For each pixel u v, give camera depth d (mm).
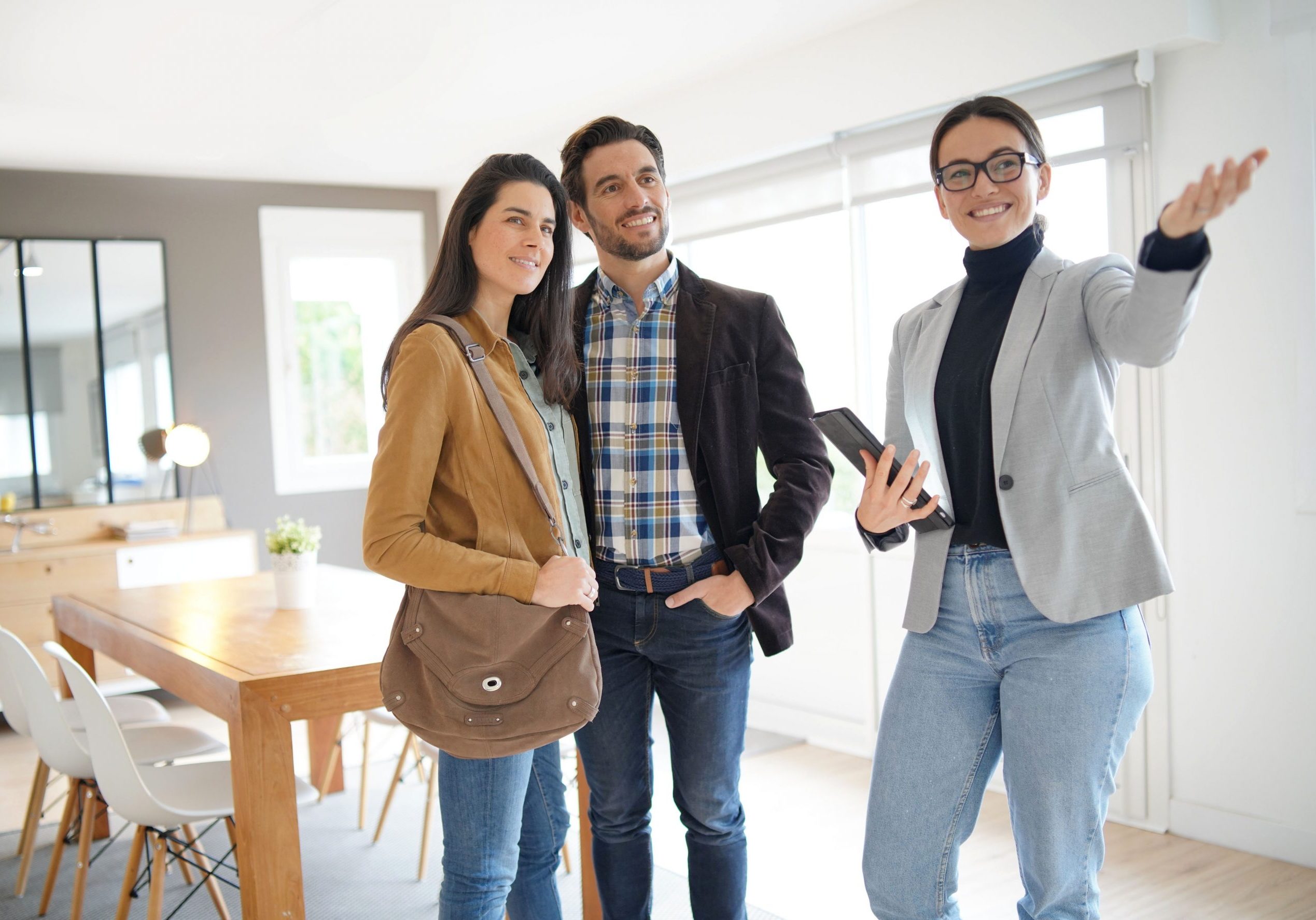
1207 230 3051
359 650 2475
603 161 1898
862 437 1683
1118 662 1559
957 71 3500
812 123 3994
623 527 1932
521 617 1648
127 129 4660
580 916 2787
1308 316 2859
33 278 5285
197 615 3080
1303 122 2834
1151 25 2992
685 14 3602
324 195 6004
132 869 2484
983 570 1650
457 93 4363
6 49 3621
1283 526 2938
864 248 4055
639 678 1990
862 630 4145
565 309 1888
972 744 1713
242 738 2168
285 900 2205
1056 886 1586
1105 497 1562
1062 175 3377
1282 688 2963
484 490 1695
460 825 1749
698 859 2012
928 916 1733
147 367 5555
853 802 3639
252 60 3842
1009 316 1667
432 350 1691
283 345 5930
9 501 5215
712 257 4770
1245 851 3047
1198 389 3090
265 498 5875
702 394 1908
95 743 2402
